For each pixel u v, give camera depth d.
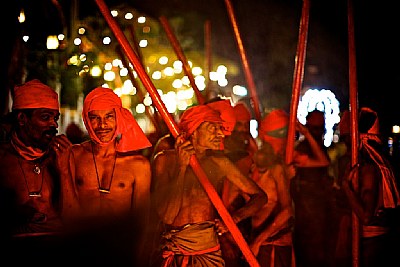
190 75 8.21
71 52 11.05
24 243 5.77
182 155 5.79
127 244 6.27
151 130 9.94
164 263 5.96
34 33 10.67
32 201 5.84
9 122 5.91
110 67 10.98
